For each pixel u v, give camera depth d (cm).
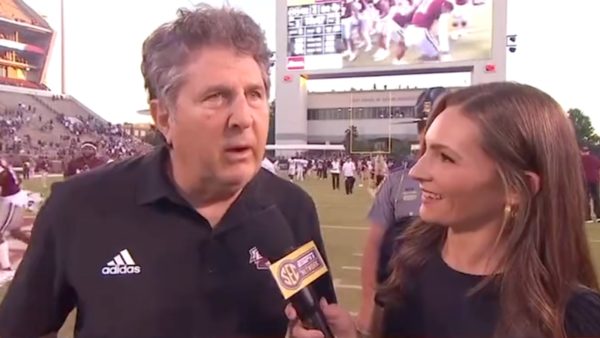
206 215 128
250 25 115
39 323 132
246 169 115
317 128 5000
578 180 106
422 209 114
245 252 127
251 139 113
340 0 4059
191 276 124
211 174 116
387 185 264
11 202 608
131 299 122
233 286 126
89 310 124
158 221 126
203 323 124
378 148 4584
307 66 4216
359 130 4816
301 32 4219
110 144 2528
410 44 3900
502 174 103
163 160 131
